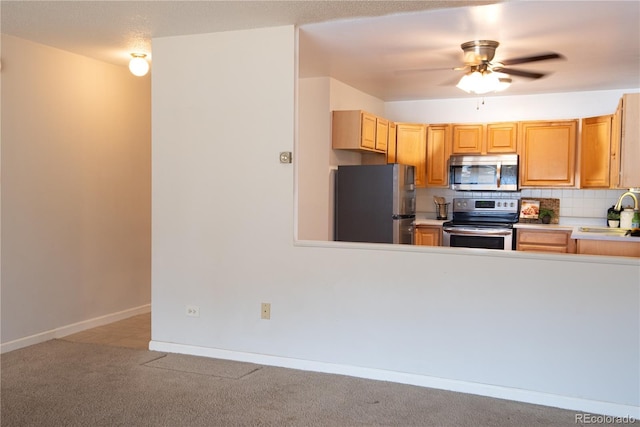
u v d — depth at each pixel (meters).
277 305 3.97
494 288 3.41
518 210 6.56
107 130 5.19
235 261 4.09
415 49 4.44
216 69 4.10
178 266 4.25
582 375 3.23
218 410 3.17
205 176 4.16
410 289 3.61
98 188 5.11
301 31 3.99
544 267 3.29
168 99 4.25
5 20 3.82
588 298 3.21
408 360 3.63
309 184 5.63
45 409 3.16
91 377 3.71
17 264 4.35
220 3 3.44
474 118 6.69
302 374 3.80
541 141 6.20
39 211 4.53
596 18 3.60
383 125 6.12
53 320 4.68
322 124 5.54
